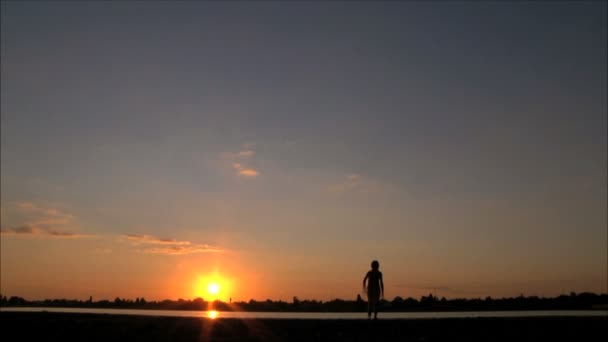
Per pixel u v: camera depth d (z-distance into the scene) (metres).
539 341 25.73
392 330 27.41
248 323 28.25
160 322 28.25
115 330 26.70
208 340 25.41
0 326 27.34
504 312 58.84
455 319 29.05
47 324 27.62
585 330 27.12
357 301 61.75
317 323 28.30
